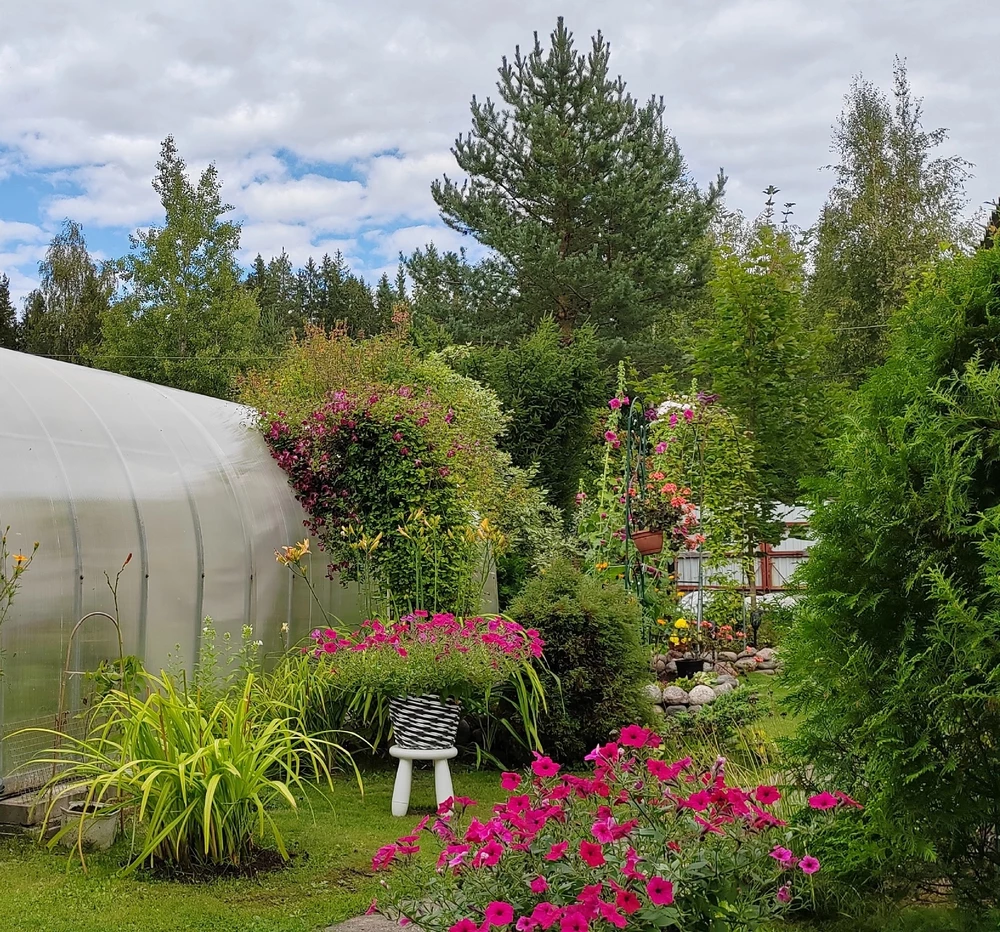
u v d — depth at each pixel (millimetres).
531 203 23625
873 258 24594
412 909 3314
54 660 6148
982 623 3377
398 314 14578
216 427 8852
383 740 7961
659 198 23453
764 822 3102
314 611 9305
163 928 4168
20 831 5469
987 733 3633
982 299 3908
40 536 6164
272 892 4676
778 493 14109
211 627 7574
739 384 14453
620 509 12383
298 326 44156
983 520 3453
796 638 4113
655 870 2941
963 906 3732
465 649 6340
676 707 8852
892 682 3705
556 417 15844
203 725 5043
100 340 37719
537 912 2770
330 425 8852
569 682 7551
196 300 28219
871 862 3887
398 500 8758
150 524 7180
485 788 7016
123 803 4945
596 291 22516
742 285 14344
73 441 6914
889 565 3801
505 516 13602
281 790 5035
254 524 8375
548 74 23188
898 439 3779
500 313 23688
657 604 11289
